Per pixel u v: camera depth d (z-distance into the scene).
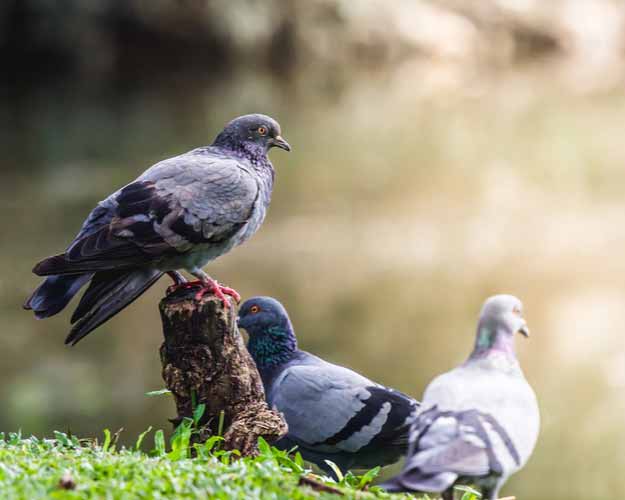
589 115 35.31
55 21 37.47
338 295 17.80
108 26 38.69
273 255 20.09
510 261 20.16
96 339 16.28
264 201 7.39
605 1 50.81
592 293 18.47
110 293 6.64
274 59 41.69
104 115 33.97
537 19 47.91
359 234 21.64
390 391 7.96
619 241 21.33
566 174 27.34
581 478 12.35
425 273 19.28
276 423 6.70
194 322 6.68
